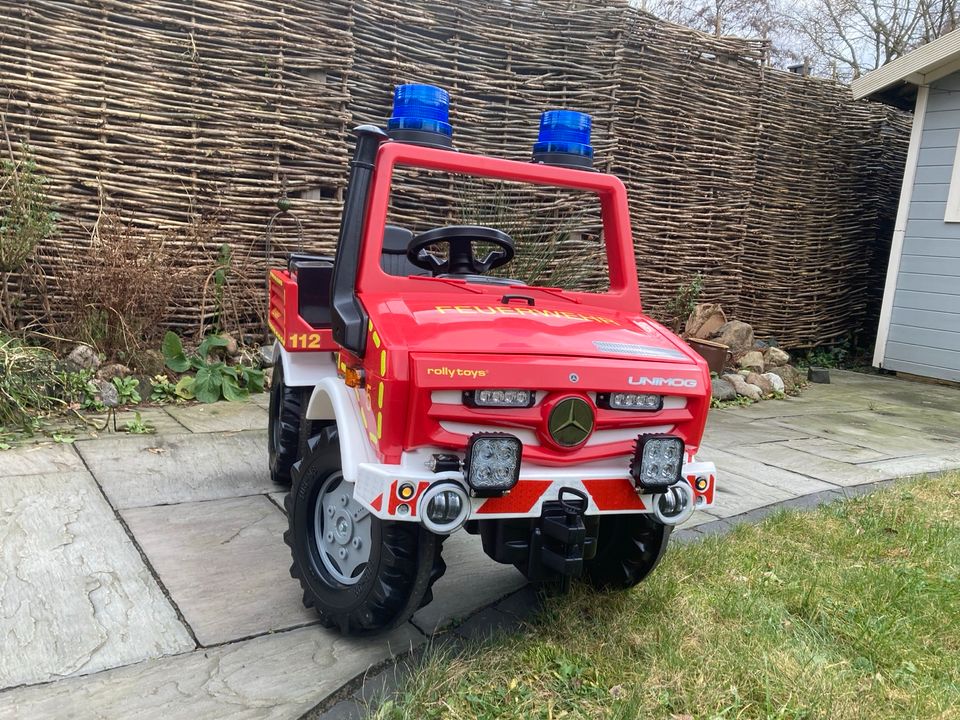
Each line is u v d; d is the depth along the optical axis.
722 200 9.16
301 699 2.40
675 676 2.58
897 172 11.51
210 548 3.48
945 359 9.80
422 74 7.23
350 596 2.64
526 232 7.00
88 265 6.04
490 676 2.53
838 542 3.94
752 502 4.66
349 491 2.79
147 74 6.18
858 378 9.95
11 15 5.69
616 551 3.12
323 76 6.84
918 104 9.87
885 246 11.62
